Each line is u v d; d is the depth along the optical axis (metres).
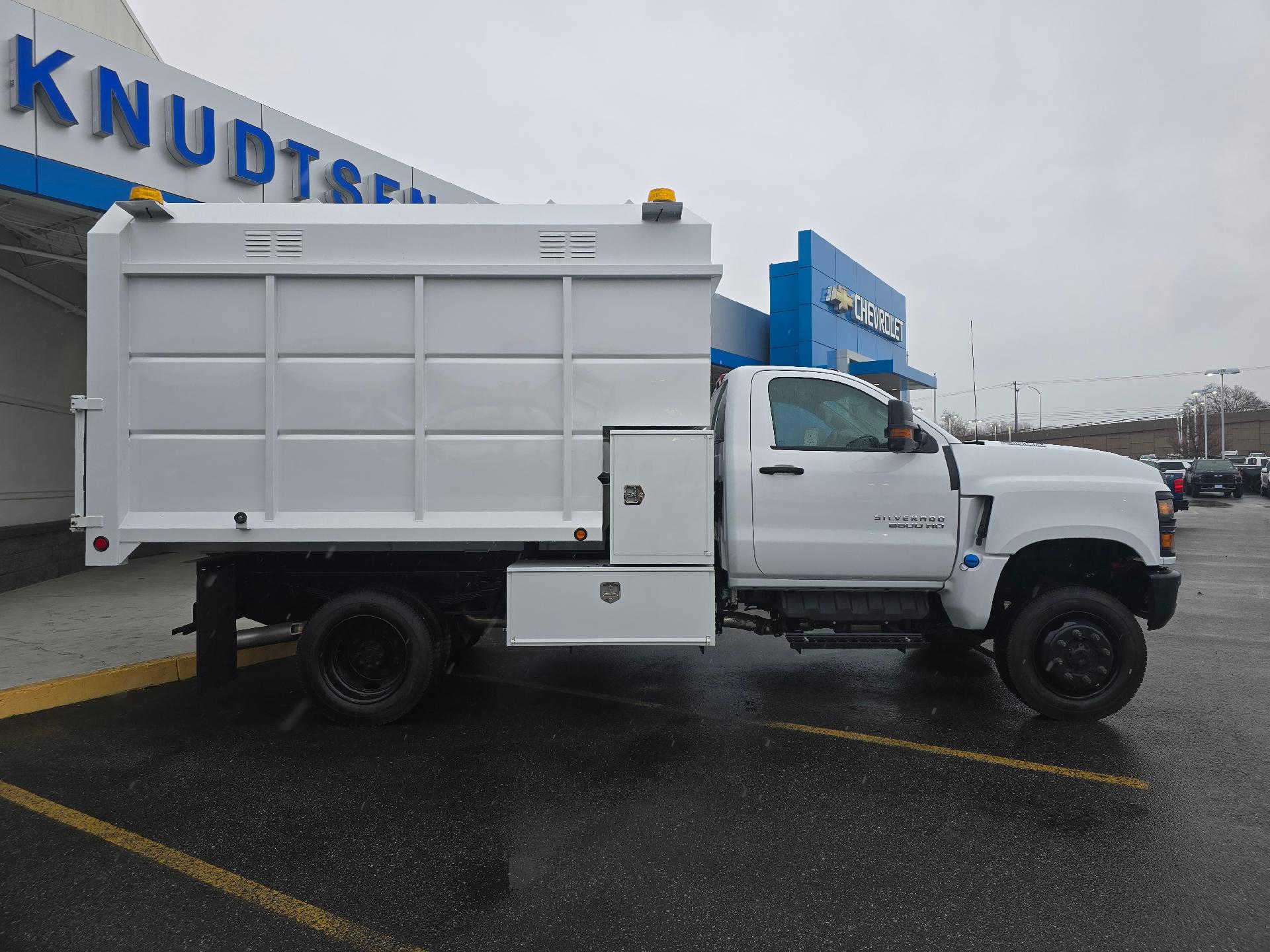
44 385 10.52
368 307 4.79
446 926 2.89
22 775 4.30
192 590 9.23
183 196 9.59
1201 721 5.17
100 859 3.38
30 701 5.37
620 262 4.78
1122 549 5.22
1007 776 4.26
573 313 4.79
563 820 3.75
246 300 4.78
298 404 4.78
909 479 5.14
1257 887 3.15
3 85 8.02
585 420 4.81
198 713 5.38
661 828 3.66
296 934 2.85
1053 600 5.08
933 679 6.25
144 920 2.93
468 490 4.82
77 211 8.84
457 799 4.00
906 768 4.38
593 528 4.80
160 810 3.87
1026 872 3.27
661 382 4.80
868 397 5.34
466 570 5.14
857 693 5.87
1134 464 5.31
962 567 5.15
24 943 2.78
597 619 4.79
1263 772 4.31
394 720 5.05
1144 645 5.05
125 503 4.77
